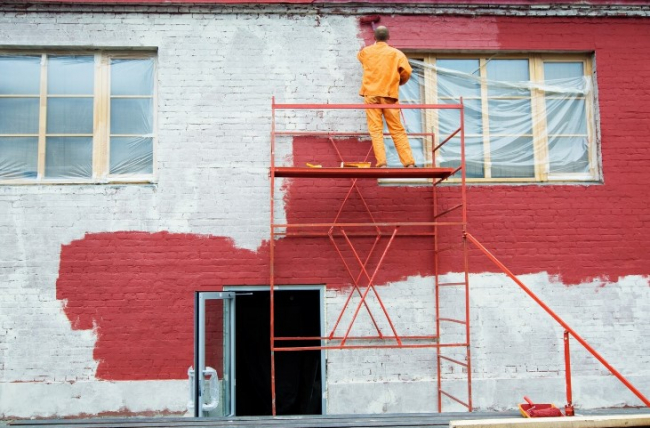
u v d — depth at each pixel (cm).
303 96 747
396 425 566
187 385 701
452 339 724
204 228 724
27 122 745
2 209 714
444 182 753
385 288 728
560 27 773
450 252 737
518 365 725
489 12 766
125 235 718
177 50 745
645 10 775
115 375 699
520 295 734
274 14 756
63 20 739
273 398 641
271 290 661
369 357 717
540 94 784
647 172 760
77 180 737
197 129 737
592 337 732
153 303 711
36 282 706
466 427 502
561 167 776
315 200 734
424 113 774
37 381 693
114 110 752
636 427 521
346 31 758
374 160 744
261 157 738
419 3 758
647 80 773
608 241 747
